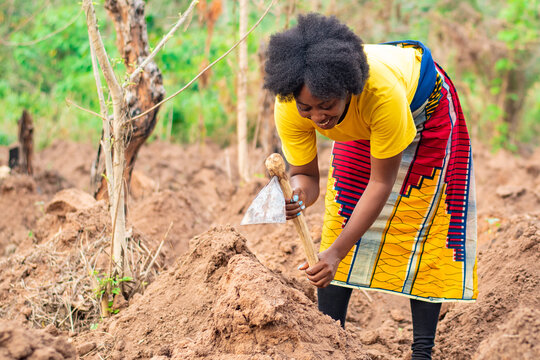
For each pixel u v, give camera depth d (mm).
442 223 3051
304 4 8289
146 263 3842
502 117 11750
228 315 2619
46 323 3447
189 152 8945
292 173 3043
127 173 4582
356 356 2688
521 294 3471
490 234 5199
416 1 10477
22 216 5629
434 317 3109
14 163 6520
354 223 2664
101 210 4250
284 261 4453
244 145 6402
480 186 8430
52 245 4070
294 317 2650
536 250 3674
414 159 2963
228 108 9484
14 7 10250
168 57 7684
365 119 2553
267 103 6703
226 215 5906
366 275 3109
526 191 6637
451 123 2979
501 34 10883
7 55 10352
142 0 4418
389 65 2576
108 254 3715
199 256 3244
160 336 2953
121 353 2887
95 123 9352
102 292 3400
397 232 3041
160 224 5262
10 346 2211
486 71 11562
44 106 9750
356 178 3010
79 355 2891
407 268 3080
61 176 7176
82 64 8039
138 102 4469
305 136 2869
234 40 7004
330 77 2248
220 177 7863
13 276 3824
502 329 2596
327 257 2652
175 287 3166
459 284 3082
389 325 3803
